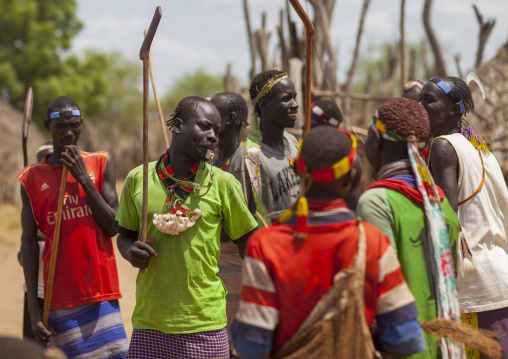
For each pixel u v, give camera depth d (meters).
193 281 3.98
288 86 4.82
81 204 4.67
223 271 5.01
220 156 5.40
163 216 3.89
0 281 11.34
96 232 4.70
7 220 19.05
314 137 2.73
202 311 3.99
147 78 3.90
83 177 4.54
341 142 2.72
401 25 7.57
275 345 2.72
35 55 37.44
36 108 37.91
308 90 3.98
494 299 4.00
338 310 2.57
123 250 4.06
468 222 4.08
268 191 4.79
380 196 3.12
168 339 3.98
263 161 4.80
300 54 9.22
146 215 3.89
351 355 2.58
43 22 38.56
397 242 3.09
